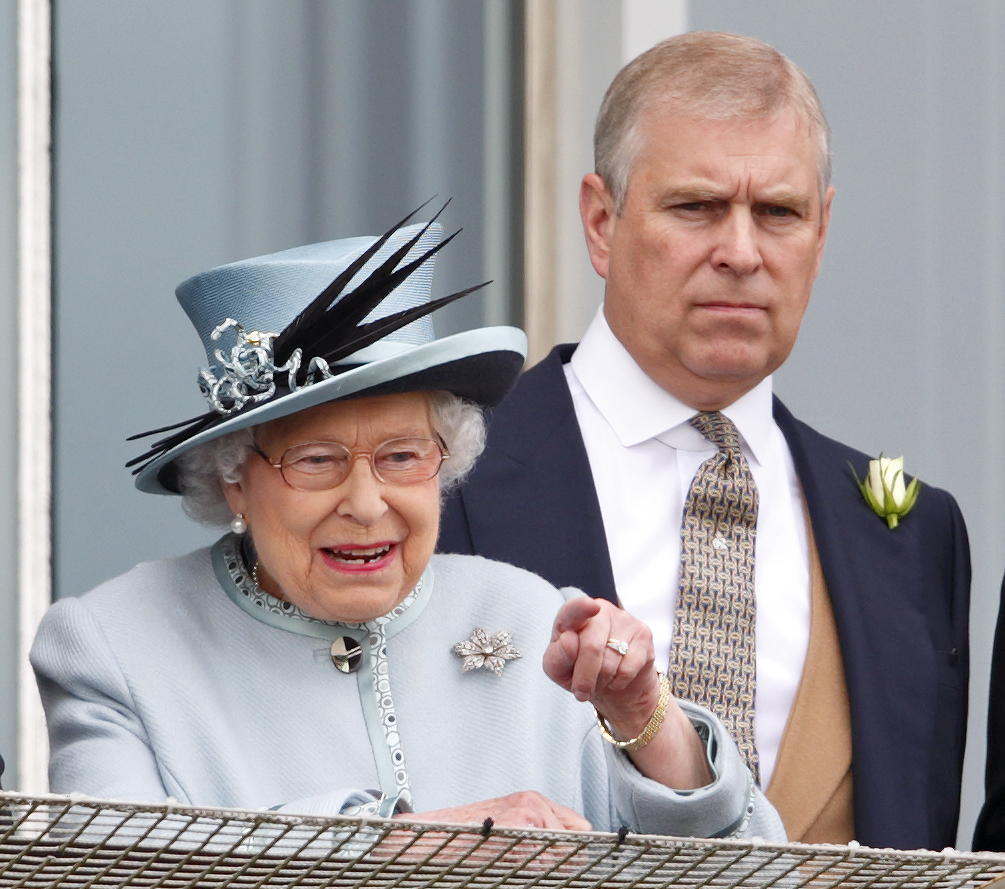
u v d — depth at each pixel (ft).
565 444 45.06
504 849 18.98
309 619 33.06
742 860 19.83
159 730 31.35
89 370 55.16
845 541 45.52
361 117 60.59
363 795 29.14
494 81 63.46
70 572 54.39
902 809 42.27
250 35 58.54
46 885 18.34
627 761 31.37
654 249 44.01
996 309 65.72
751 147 43.24
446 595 34.88
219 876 18.65
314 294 32.35
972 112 66.28
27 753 53.16
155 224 56.54
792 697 43.45
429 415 32.32
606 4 64.13
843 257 64.44
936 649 45.34
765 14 65.00
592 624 29.09
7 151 54.60
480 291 63.26
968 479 64.95
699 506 44.55
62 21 55.52
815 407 63.67
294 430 31.22
